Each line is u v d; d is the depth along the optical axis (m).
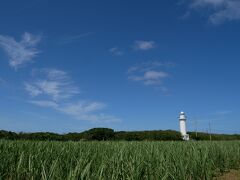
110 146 11.38
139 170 7.19
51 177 5.85
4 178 7.70
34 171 7.04
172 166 8.41
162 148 11.11
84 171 5.33
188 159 9.14
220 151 12.73
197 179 8.92
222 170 11.73
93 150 9.66
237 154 13.67
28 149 9.05
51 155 8.12
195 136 42.84
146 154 8.98
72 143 11.77
